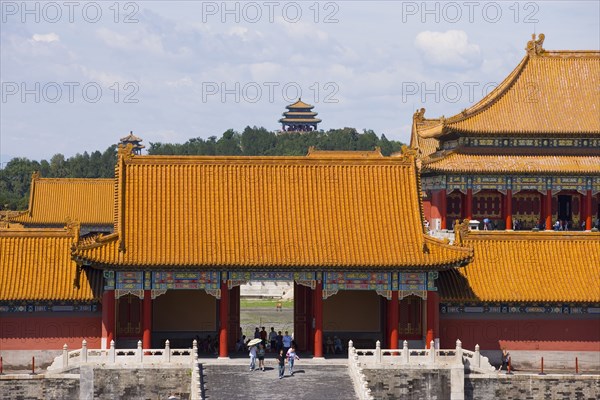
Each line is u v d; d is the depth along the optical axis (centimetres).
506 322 12206
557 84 17500
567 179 16875
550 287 12169
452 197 17150
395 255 11600
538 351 12200
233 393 10381
